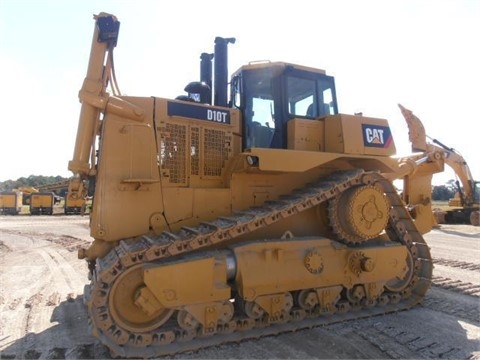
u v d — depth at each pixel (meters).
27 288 7.16
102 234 4.84
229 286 4.63
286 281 4.94
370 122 6.34
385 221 5.80
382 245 5.87
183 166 5.45
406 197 7.48
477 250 11.52
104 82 5.05
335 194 5.47
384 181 6.17
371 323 5.24
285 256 5.04
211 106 5.80
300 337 4.75
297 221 5.96
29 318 5.47
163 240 4.62
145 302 4.24
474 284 7.26
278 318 4.92
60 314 5.64
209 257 4.56
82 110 4.99
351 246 5.75
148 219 5.10
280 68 6.30
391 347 4.42
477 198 21.27
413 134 9.32
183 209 5.31
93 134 5.05
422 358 4.17
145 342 4.27
